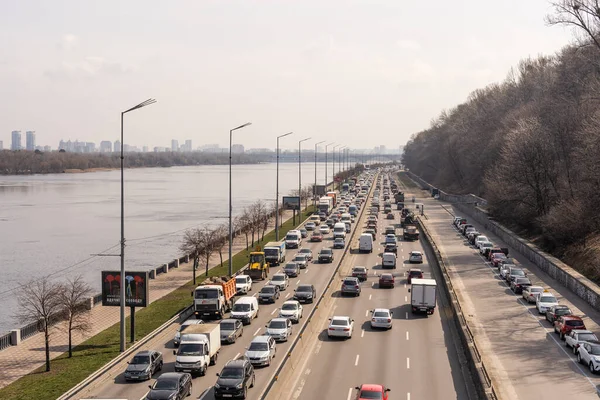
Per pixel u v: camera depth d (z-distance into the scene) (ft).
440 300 226.58
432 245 331.57
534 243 323.98
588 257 254.68
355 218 515.50
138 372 137.90
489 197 434.71
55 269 345.51
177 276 289.12
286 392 128.88
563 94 401.70
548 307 198.59
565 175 351.46
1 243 431.02
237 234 427.74
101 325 198.29
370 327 188.96
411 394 127.75
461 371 143.74
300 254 311.27
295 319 193.67
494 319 196.44
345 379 138.21
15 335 180.45
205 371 144.15
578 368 147.33
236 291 233.35
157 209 647.15
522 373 143.74
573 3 272.31
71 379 142.20
